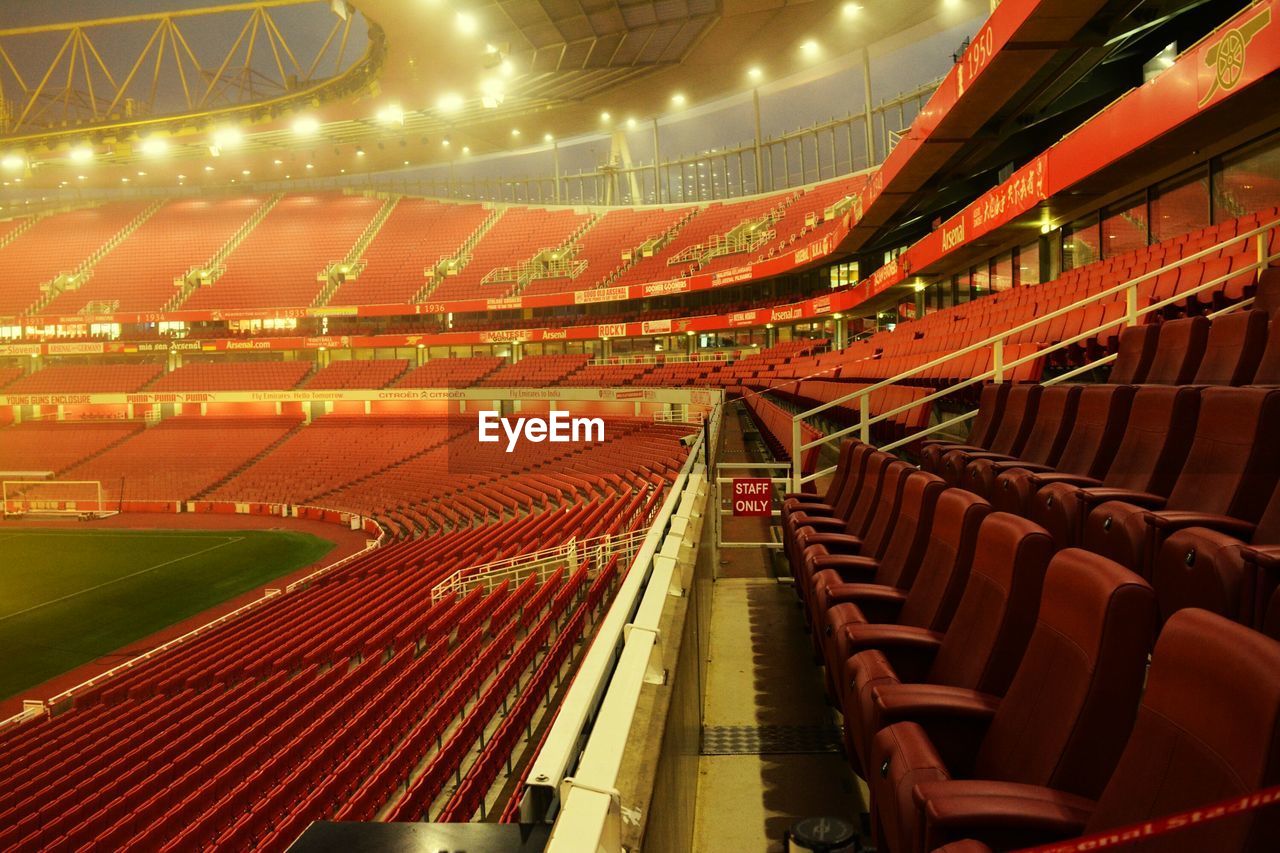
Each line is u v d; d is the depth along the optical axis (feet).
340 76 96.07
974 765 6.63
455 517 75.20
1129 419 12.80
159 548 82.12
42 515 104.88
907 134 49.29
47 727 37.09
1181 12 39.45
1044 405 16.44
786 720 11.03
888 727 6.45
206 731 30.50
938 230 54.95
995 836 4.88
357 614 43.06
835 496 18.53
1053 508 11.36
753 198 119.65
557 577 39.88
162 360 139.13
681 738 6.94
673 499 12.49
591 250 126.72
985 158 56.80
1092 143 33.47
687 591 8.85
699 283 98.37
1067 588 5.96
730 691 12.10
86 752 31.19
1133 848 4.05
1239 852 3.34
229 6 103.65
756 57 86.79
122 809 24.93
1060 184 36.32
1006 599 7.17
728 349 109.91
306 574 70.18
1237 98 27.43
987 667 7.15
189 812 23.53
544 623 33.17
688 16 75.82
